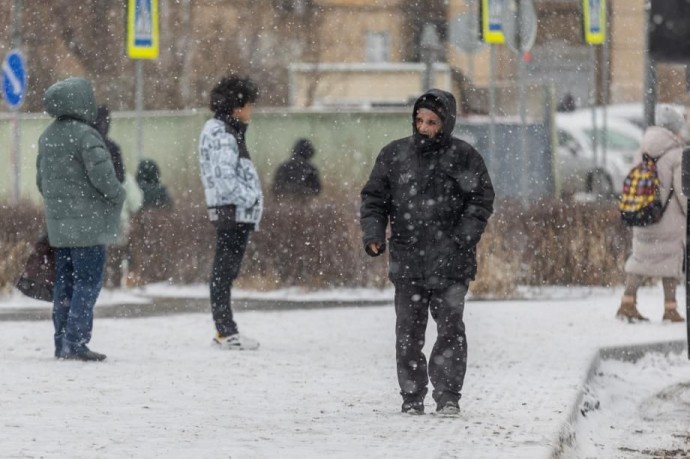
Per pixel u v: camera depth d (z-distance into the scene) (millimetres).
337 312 40250
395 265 23188
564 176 84938
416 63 117562
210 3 86250
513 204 47812
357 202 47094
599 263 46844
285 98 91312
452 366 23016
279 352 31953
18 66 54031
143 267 47094
